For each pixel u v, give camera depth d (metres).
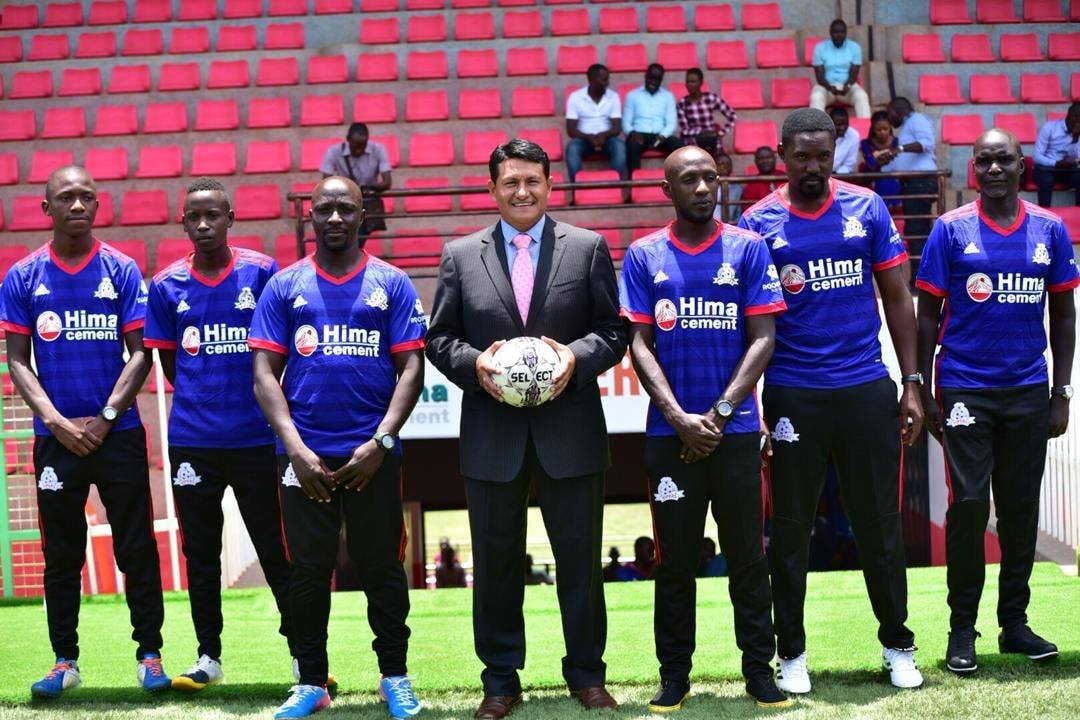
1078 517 6.46
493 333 3.67
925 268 3.95
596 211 10.39
